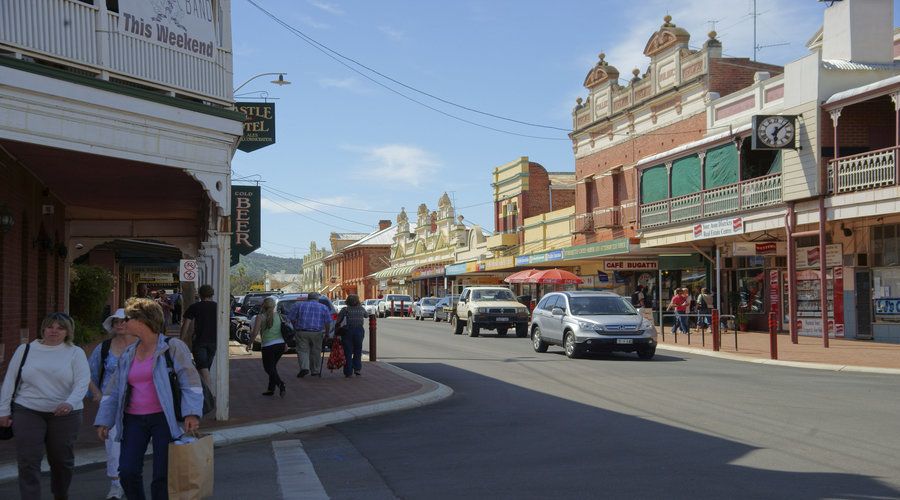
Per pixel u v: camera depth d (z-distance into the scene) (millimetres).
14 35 9328
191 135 11203
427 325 42656
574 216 42406
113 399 6020
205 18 11633
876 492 6758
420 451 9258
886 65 24250
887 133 23672
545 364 19203
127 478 5852
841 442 8953
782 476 7395
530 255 42844
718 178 27938
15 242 13633
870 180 21484
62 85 9555
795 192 23719
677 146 32906
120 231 18938
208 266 11961
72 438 6750
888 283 23938
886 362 18203
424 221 73812
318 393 14469
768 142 23609
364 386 15391
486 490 7180
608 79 38438
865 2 25109
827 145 23188
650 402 12484
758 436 9414
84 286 23906
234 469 8570
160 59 10953
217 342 11602
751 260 30047
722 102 29719
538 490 7102
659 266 32438
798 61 24125
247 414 12078
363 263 94500
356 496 7195
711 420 10633
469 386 15516
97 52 10148
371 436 10461
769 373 16734
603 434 9844
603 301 21516
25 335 14719
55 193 15609
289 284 140500
